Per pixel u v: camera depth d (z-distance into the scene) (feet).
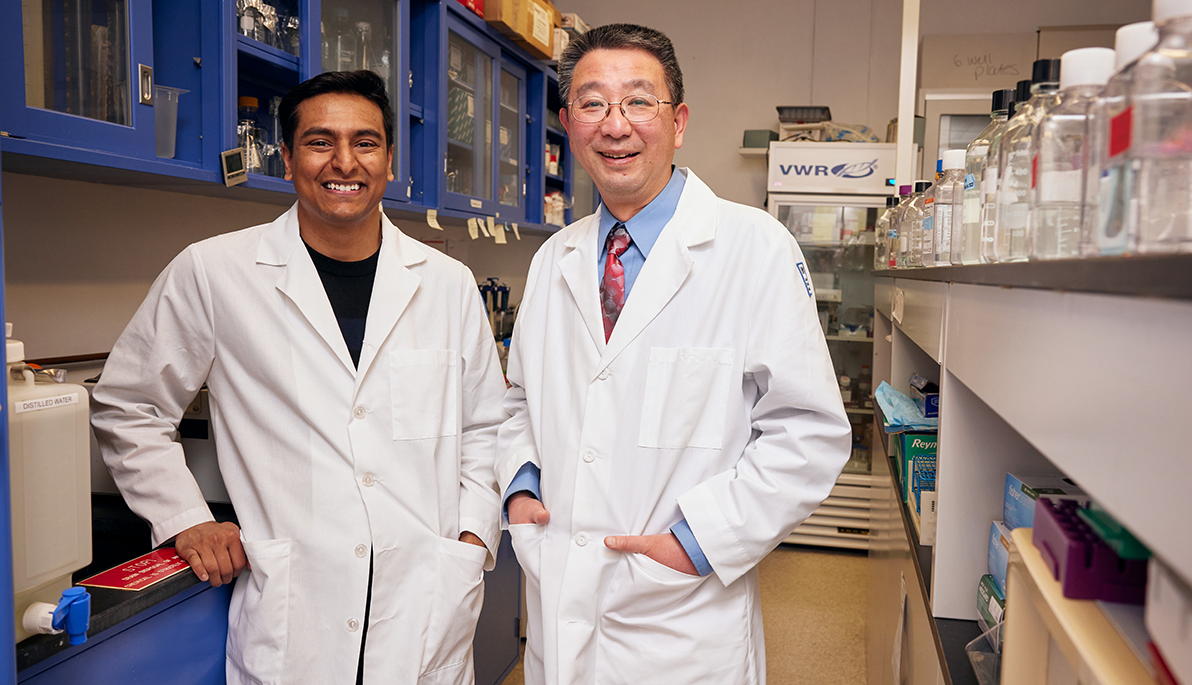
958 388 3.91
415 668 4.53
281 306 4.62
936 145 11.81
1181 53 1.60
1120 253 1.76
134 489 4.50
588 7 16.44
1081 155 2.36
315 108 4.49
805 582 11.56
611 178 4.18
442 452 4.98
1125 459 1.48
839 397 4.16
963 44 14.11
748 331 4.22
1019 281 2.24
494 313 12.12
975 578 3.96
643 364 4.23
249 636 4.39
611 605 4.15
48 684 3.46
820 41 15.53
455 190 9.68
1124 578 1.87
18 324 5.51
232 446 4.76
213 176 5.57
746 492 3.99
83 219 5.96
